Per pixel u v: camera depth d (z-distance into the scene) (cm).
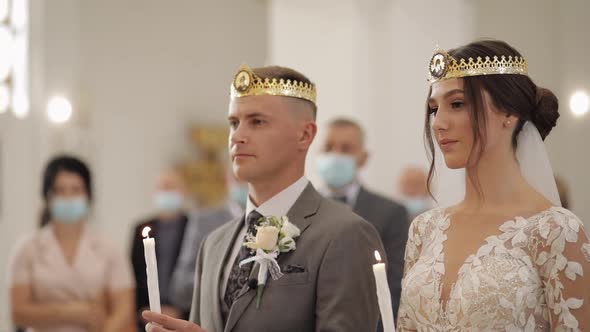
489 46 292
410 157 1010
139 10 1148
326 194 540
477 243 284
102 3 1095
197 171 1196
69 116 977
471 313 272
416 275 295
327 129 550
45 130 961
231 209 664
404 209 512
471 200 298
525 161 291
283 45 1052
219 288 349
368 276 327
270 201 350
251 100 347
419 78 1015
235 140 347
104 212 1080
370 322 324
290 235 332
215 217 661
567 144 930
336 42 1030
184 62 1210
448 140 291
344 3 1030
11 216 928
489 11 1038
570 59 948
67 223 570
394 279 487
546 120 295
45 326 548
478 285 273
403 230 504
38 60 963
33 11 967
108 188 1088
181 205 824
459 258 286
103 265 571
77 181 570
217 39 1259
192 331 293
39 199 944
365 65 1025
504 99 286
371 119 1022
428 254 297
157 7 1174
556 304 266
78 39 1013
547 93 296
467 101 288
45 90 964
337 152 539
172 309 711
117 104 1107
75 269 563
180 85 1204
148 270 290
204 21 1241
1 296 907
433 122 295
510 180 290
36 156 950
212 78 1249
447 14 1018
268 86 348
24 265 558
